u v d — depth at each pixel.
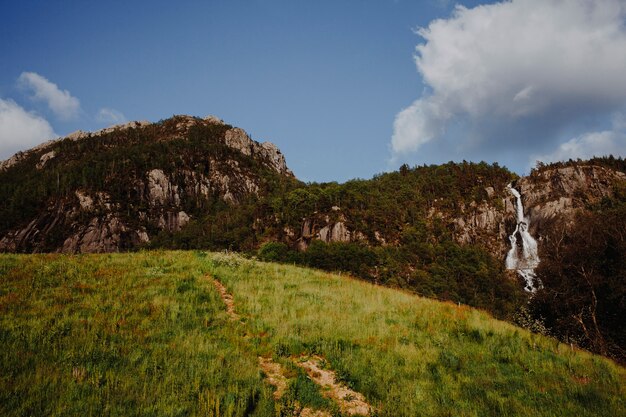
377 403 8.57
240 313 13.72
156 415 6.68
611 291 21.98
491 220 169.38
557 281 25.91
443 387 9.56
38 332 9.58
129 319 11.40
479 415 8.30
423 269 122.31
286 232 153.62
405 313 15.51
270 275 20.23
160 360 8.88
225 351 9.95
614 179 164.25
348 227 153.75
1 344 8.73
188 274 17.45
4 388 6.90
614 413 8.70
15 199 191.12
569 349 13.86
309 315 13.83
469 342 13.05
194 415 6.75
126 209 195.00
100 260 19.19
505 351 12.52
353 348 11.53
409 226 166.38
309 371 9.91
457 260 128.75
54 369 7.90
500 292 100.62
